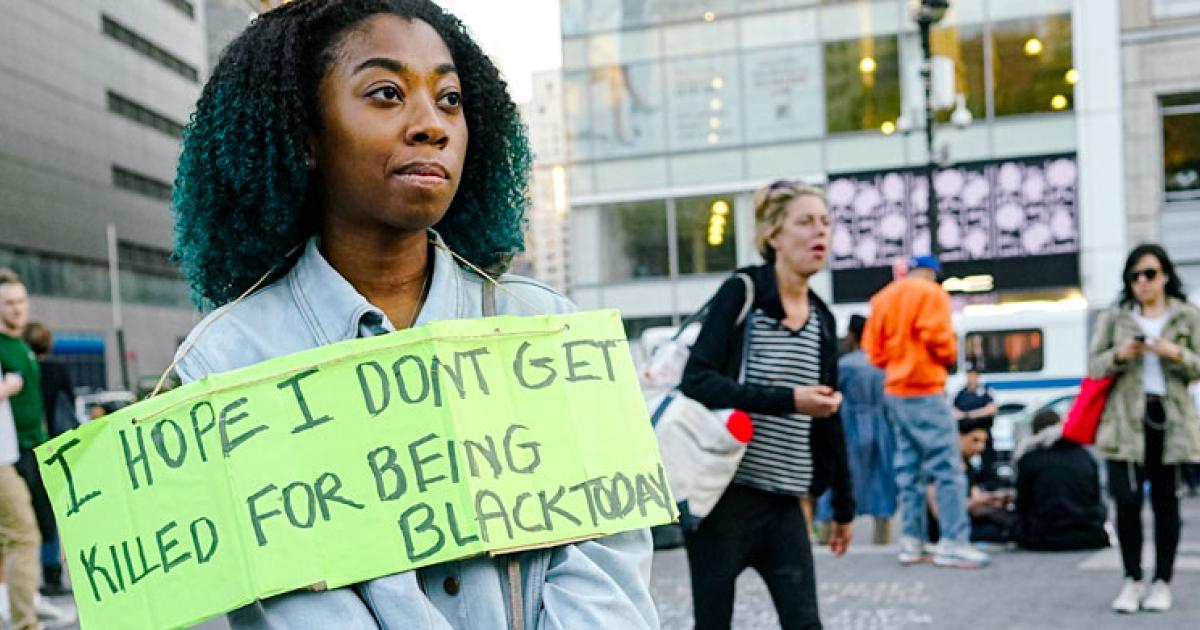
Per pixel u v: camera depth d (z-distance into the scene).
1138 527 5.45
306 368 1.25
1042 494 7.55
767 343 3.32
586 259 23.22
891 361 7.03
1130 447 5.33
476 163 1.62
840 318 18.91
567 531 1.28
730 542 3.24
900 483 7.12
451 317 1.42
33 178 42.22
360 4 1.37
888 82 21.81
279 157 1.39
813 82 22.16
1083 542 7.50
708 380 3.17
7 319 6.32
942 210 21.36
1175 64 20.55
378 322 1.37
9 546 5.11
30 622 5.14
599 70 23.19
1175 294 5.37
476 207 1.63
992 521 7.71
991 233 21.16
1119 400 5.37
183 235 1.50
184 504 1.23
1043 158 20.95
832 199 21.91
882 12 21.80
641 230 23.00
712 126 22.66
